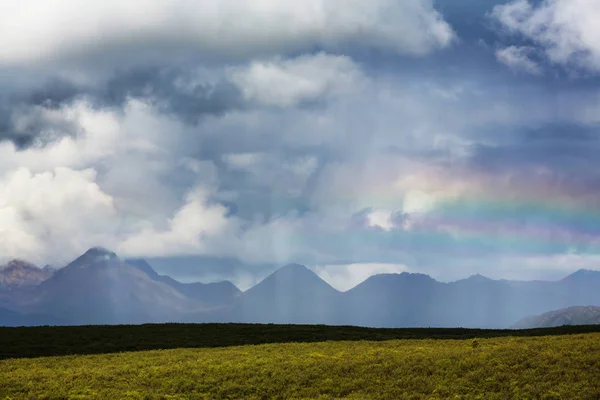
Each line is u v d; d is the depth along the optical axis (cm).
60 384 5478
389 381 5316
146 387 5419
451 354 6047
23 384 5450
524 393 4700
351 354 6525
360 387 5250
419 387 5106
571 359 5434
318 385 5353
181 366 6153
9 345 7988
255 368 5925
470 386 5038
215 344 8262
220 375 5731
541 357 5575
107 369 6128
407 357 6044
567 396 4578
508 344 6550
